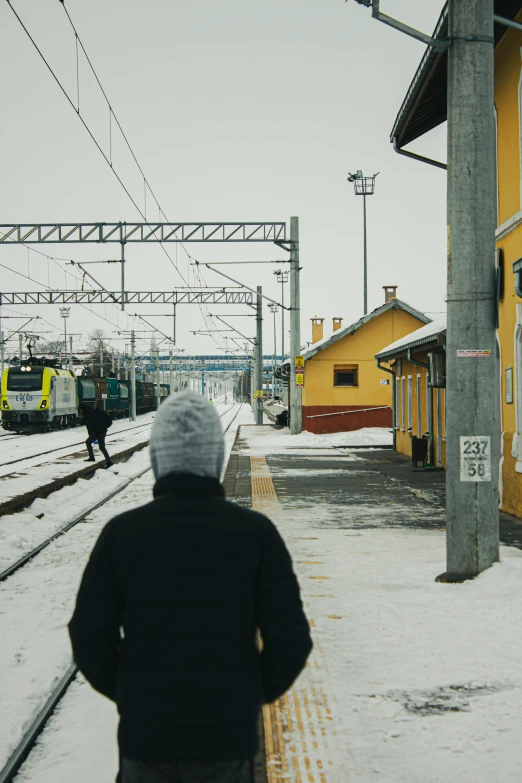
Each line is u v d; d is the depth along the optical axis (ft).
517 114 38.22
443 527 35.53
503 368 40.60
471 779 11.87
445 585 23.52
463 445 24.70
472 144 25.14
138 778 6.95
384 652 17.61
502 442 40.63
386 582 24.22
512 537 31.99
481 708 14.49
